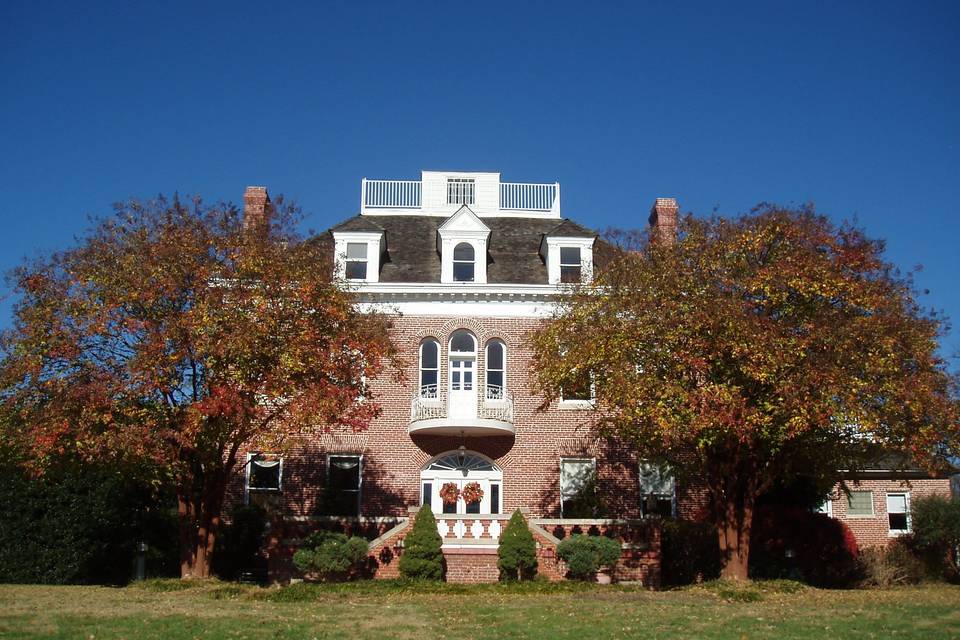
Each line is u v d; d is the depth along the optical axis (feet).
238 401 75.92
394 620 60.64
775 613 64.13
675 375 80.33
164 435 76.07
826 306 81.76
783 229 82.89
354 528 93.15
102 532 92.32
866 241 84.53
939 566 108.47
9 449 80.84
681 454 91.56
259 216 87.66
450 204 131.85
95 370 76.69
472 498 100.99
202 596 72.79
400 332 109.91
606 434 89.20
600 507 104.22
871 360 78.02
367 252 113.29
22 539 87.71
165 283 77.87
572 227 115.24
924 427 79.05
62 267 79.77
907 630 56.39
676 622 59.67
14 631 53.47
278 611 64.64
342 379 82.53
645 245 86.07
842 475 95.61
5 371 77.00
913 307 84.74
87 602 67.77
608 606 67.82
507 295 110.32
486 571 90.48
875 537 115.96
